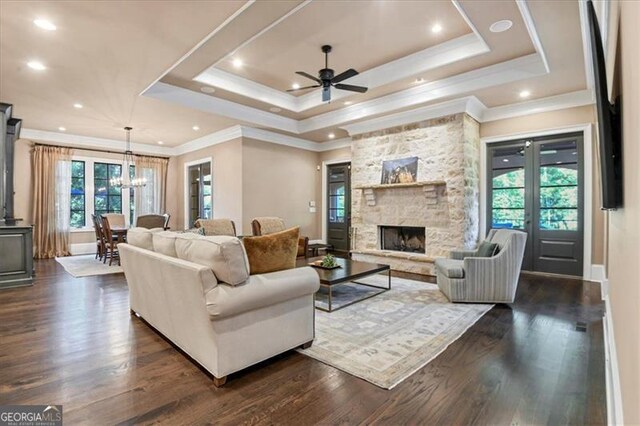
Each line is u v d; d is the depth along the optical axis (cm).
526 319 334
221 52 395
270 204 742
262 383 217
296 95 621
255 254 246
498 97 513
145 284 302
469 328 309
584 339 283
